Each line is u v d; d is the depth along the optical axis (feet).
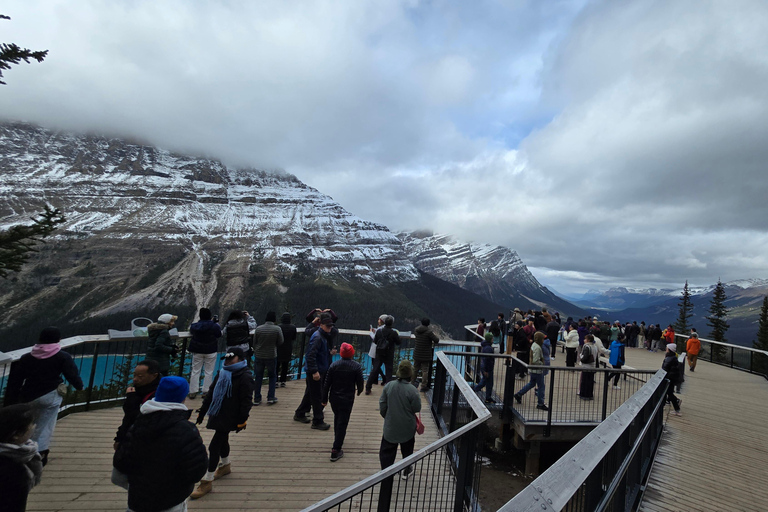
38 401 14.65
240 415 15.58
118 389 25.16
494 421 33.12
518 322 40.83
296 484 16.42
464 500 13.60
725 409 34.42
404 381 16.93
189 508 14.14
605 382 30.01
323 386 19.40
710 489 18.22
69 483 15.07
